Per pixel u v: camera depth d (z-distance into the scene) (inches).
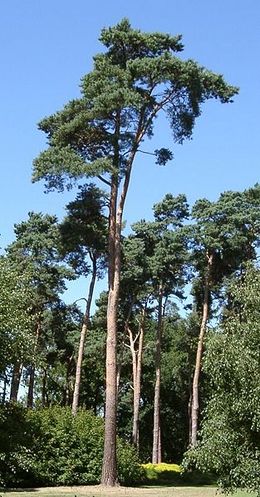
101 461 1035.9
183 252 1638.8
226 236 1595.7
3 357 626.8
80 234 1289.4
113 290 1055.0
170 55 1037.8
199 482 1200.8
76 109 1066.7
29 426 878.4
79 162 997.8
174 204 1680.6
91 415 1144.8
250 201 1627.7
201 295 1728.6
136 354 1977.1
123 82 1031.0
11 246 1641.2
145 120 1098.7
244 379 500.4
